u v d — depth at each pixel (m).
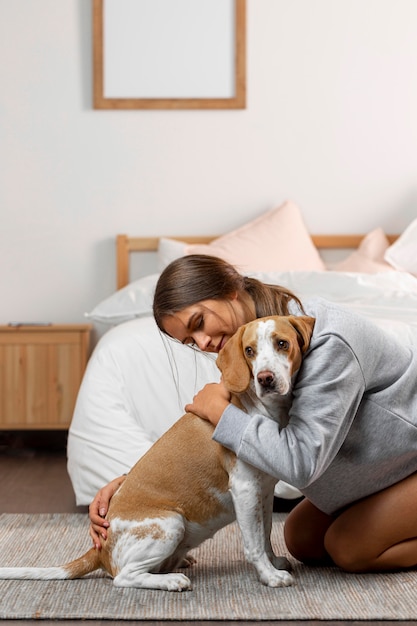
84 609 1.60
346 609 1.58
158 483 1.73
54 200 3.95
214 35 3.92
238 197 3.97
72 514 2.53
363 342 1.71
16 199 3.95
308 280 3.17
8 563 1.99
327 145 3.97
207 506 1.73
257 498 1.67
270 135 3.96
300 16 3.93
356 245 3.94
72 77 3.93
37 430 3.90
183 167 3.96
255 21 3.93
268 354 1.55
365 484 1.79
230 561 1.96
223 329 1.78
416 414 1.76
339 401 1.64
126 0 3.90
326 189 3.97
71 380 3.68
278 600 1.63
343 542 1.79
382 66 3.95
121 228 3.96
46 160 3.94
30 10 3.91
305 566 1.92
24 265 3.96
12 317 3.97
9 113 3.92
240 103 3.93
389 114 3.96
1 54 3.91
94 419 2.62
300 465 1.61
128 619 1.55
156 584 1.69
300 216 3.88
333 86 3.95
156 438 2.63
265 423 1.64
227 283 1.79
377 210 3.97
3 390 3.68
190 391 2.63
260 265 3.69
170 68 3.92
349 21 3.93
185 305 1.76
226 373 1.60
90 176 3.95
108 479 2.55
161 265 3.80
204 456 1.72
